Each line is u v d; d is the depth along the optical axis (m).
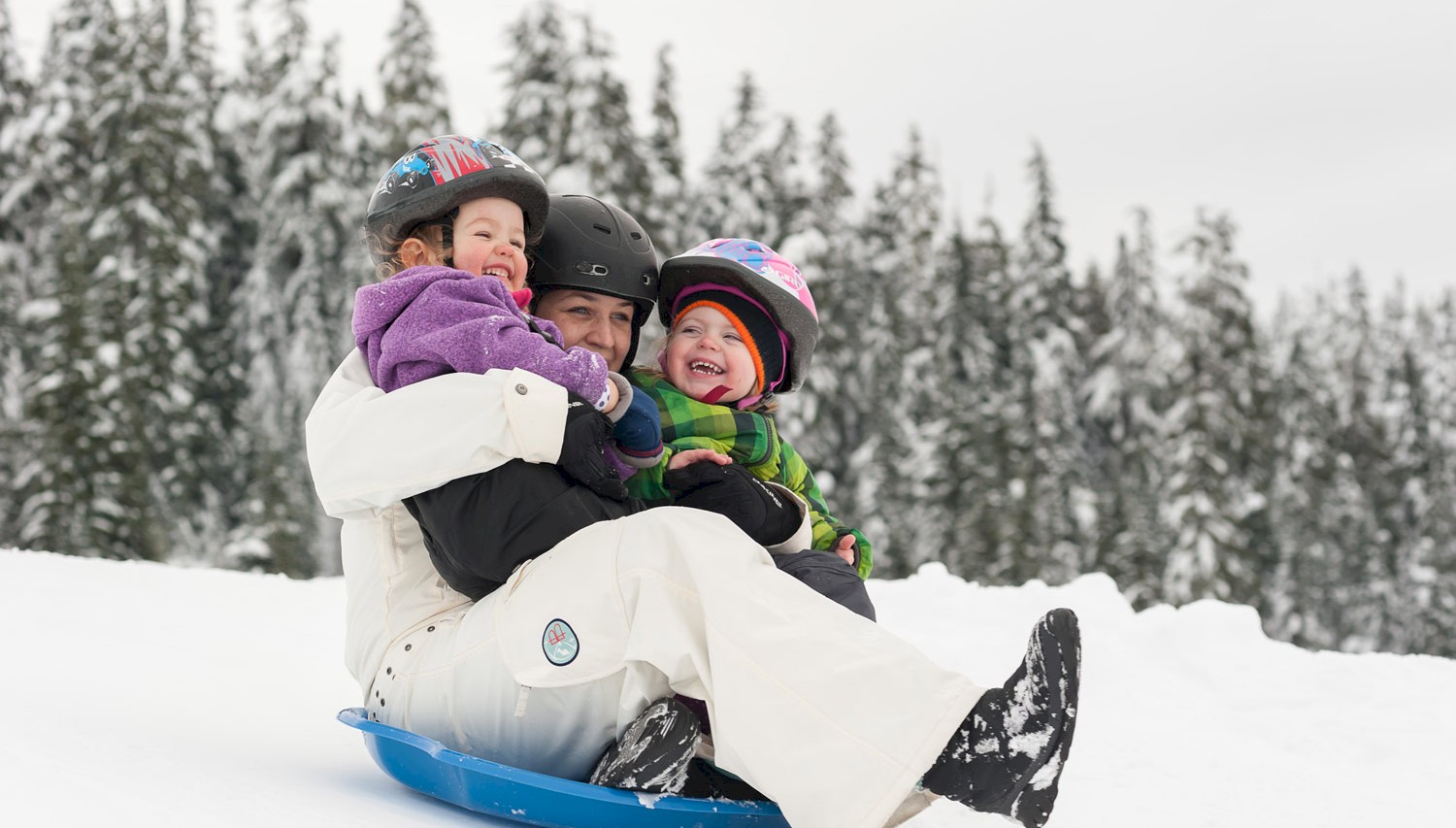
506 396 2.03
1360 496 47.00
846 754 1.80
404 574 2.28
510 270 2.48
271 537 30.23
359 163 41.00
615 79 27.80
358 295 2.28
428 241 2.47
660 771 1.91
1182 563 30.44
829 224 36.53
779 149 32.75
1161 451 33.12
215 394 36.28
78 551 24.45
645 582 1.96
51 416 25.38
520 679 2.01
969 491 33.16
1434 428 50.09
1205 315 32.09
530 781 1.93
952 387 34.69
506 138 28.67
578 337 2.85
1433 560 46.00
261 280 38.53
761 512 2.39
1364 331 51.88
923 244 42.12
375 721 2.27
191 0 44.62
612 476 2.19
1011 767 1.76
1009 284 42.81
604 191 25.89
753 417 2.86
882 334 36.19
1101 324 47.34
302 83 40.47
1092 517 37.00
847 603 2.40
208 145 40.94
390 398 2.08
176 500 31.38
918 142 42.72
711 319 2.86
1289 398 45.50
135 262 33.47
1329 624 43.06
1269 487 37.41
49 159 39.09
